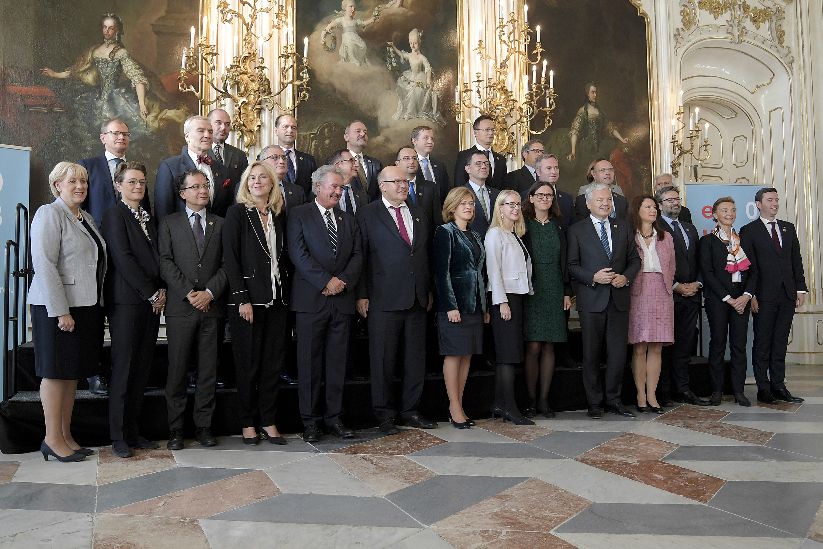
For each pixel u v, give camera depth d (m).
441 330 4.12
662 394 4.91
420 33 7.17
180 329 3.59
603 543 2.09
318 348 3.81
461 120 7.21
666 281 4.56
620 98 7.89
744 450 3.39
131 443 3.54
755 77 8.93
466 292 4.08
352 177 4.96
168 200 4.02
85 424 3.67
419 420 4.07
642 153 7.93
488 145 5.53
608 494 2.63
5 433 3.48
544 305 4.39
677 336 4.97
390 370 3.99
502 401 4.30
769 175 8.79
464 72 7.29
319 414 3.96
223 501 2.56
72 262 3.30
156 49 6.34
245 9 6.55
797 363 8.05
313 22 6.79
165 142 6.31
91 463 3.21
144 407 3.80
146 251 3.55
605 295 4.39
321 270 3.73
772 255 4.91
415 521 2.31
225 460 3.25
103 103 6.14
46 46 5.99
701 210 6.53
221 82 6.47
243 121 6.30
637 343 4.60
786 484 2.77
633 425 4.09
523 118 7.28
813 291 8.17
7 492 2.70
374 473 2.97
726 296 4.82
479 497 2.60
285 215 4.02
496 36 7.34
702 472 2.96
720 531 2.20
